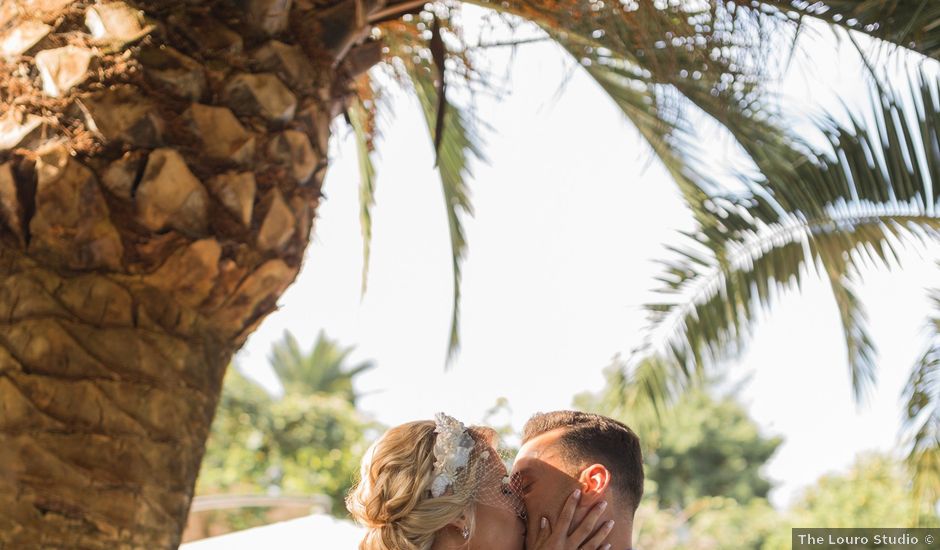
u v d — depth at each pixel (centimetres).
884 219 489
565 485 246
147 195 284
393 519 232
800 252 530
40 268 278
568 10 370
